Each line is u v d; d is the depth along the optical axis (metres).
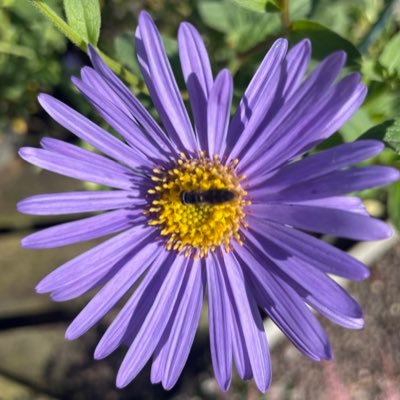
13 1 0.12
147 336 0.09
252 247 0.09
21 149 0.08
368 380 0.15
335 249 0.07
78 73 0.14
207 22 0.13
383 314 0.15
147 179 0.09
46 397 0.15
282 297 0.08
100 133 0.08
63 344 0.16
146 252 0.09
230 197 0.08
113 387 0.15
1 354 0.16
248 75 0.10
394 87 0.10
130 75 0.09
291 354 0.15
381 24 0.11
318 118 0.07
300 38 0.10
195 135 0.08
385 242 0.14
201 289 0.09
